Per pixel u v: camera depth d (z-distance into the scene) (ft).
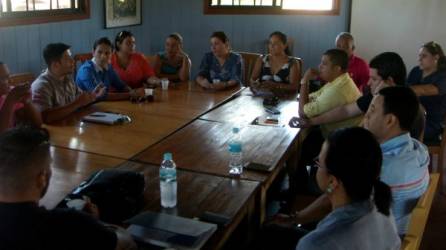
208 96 11.68
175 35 13.70
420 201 5.75
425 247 9.21
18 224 3.58
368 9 18.13
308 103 9.85
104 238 3.94
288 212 8.20
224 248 6.20
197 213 5.55
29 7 13.09
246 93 12.21
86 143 7.91
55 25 13.92
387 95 5.93
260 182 6.49
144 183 6.05
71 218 3.82
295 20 18.66
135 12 17.44
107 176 5.70
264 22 18.74
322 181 4.61
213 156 7.45
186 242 4.85
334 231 4.21
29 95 8.54
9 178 3.60
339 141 4.39
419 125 7.71
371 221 4.25
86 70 11.48
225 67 13.34
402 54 18.17
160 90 12.25
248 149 7.81
